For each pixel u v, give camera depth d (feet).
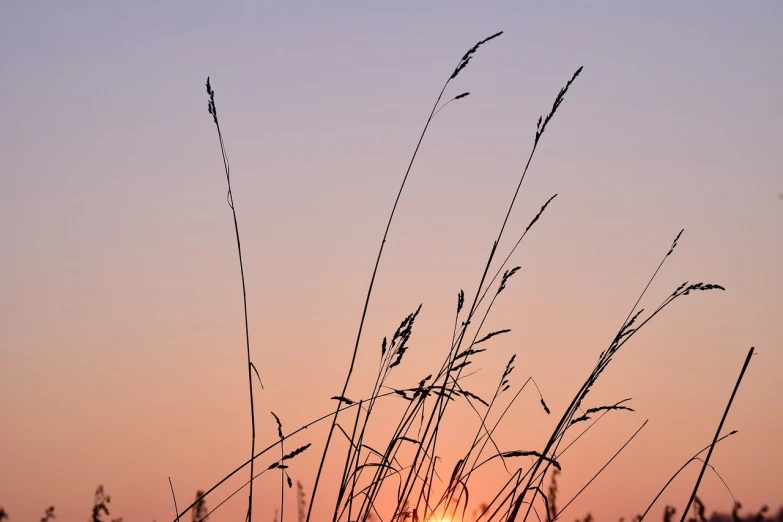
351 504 6.32
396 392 6.34
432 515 6.42
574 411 6.38
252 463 6.21
